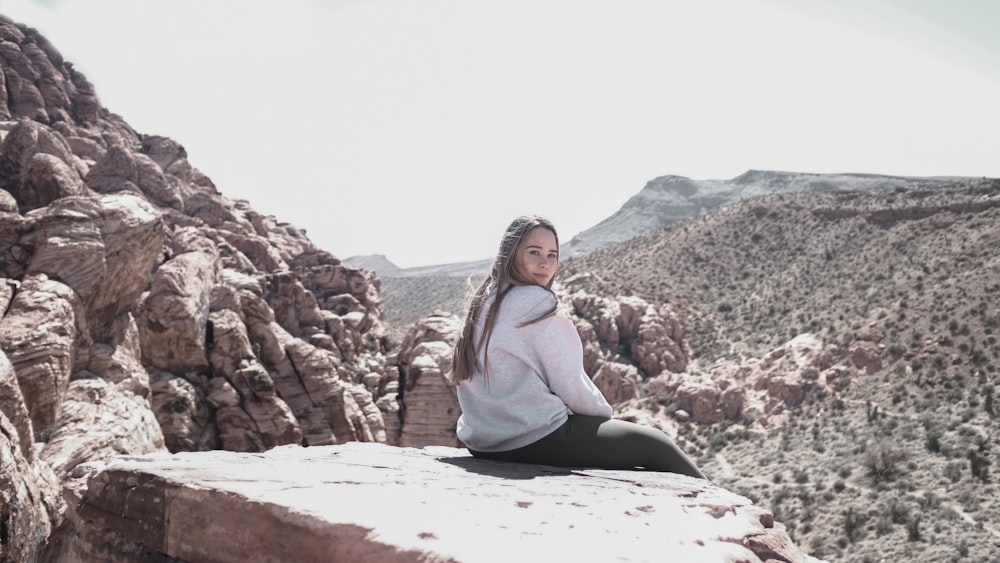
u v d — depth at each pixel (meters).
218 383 25.92
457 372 3.58
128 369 18.73
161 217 20.62
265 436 25.94
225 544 2.15
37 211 18.81
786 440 56.84
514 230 3.54
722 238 105.69
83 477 3.14
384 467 2.91
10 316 15.18
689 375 72.44
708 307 90.06
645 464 3.26
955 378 56.31
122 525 2.59
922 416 53.12
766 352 72.62
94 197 19.02
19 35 59.53
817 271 89.06
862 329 66.12
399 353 40.16
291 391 29.53
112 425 16.08
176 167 65.12
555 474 2.92
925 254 77.62
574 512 2.10
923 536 37.06
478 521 1.91
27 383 14.16
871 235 90.38
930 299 65.81
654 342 75.69
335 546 1.83
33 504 10.15
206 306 27.66
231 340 27.14
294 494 2.15
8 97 54.06
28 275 16.75
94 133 58.69
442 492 2.28
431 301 122.31
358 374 43.47
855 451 50.28
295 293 44.78
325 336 43.38
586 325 74.94
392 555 1.70
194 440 23.95
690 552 1.78
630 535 1.89
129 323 20.36
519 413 3.29
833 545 39.47
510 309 3.40
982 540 35.09
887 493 43.16
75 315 17.09
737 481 51.41
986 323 59.28
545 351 3.34
